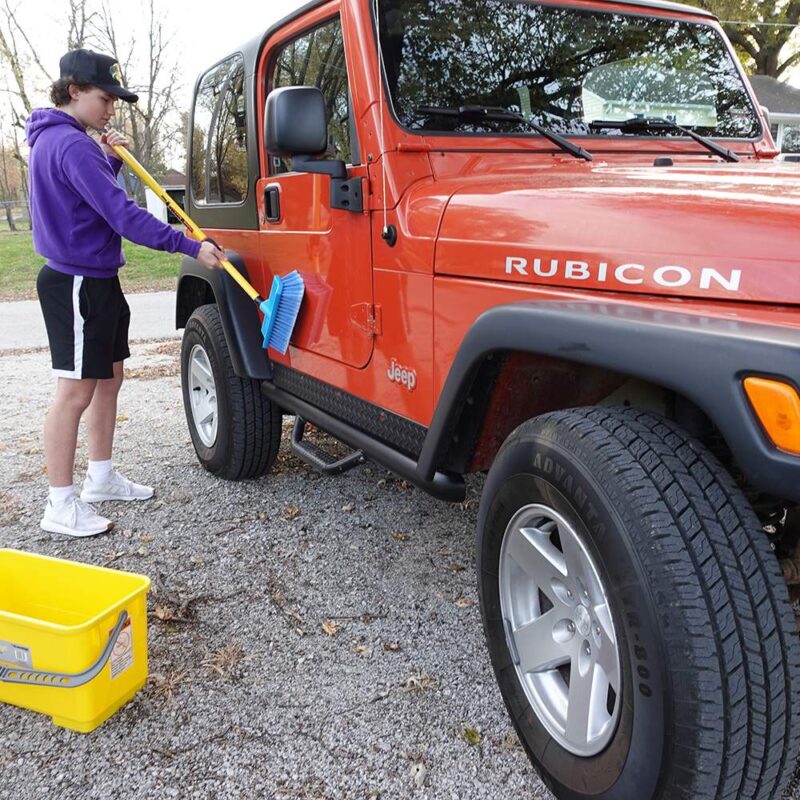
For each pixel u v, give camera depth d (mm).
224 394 3615
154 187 3270
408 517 3471
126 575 2299
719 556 1442
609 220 1678
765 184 1725
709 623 1402
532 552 1795
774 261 1431
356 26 2334
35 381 6418
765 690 1416
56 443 3250
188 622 2654
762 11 13898
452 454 2170
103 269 3127
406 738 2078
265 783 1931
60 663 2049
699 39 2918
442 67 2396
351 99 2400
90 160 2953
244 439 3629
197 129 3879
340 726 2131
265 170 3131
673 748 1424
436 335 2141
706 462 1544
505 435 2148
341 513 3518
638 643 1459
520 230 1852
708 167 2172
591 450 1576
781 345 1312
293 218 2883
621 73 2713
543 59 2559
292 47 2832
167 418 5152
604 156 2551
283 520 3453
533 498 1743
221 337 3590
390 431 2467
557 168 2279
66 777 1962
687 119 2848
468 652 2467
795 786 1840
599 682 1663
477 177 2223
